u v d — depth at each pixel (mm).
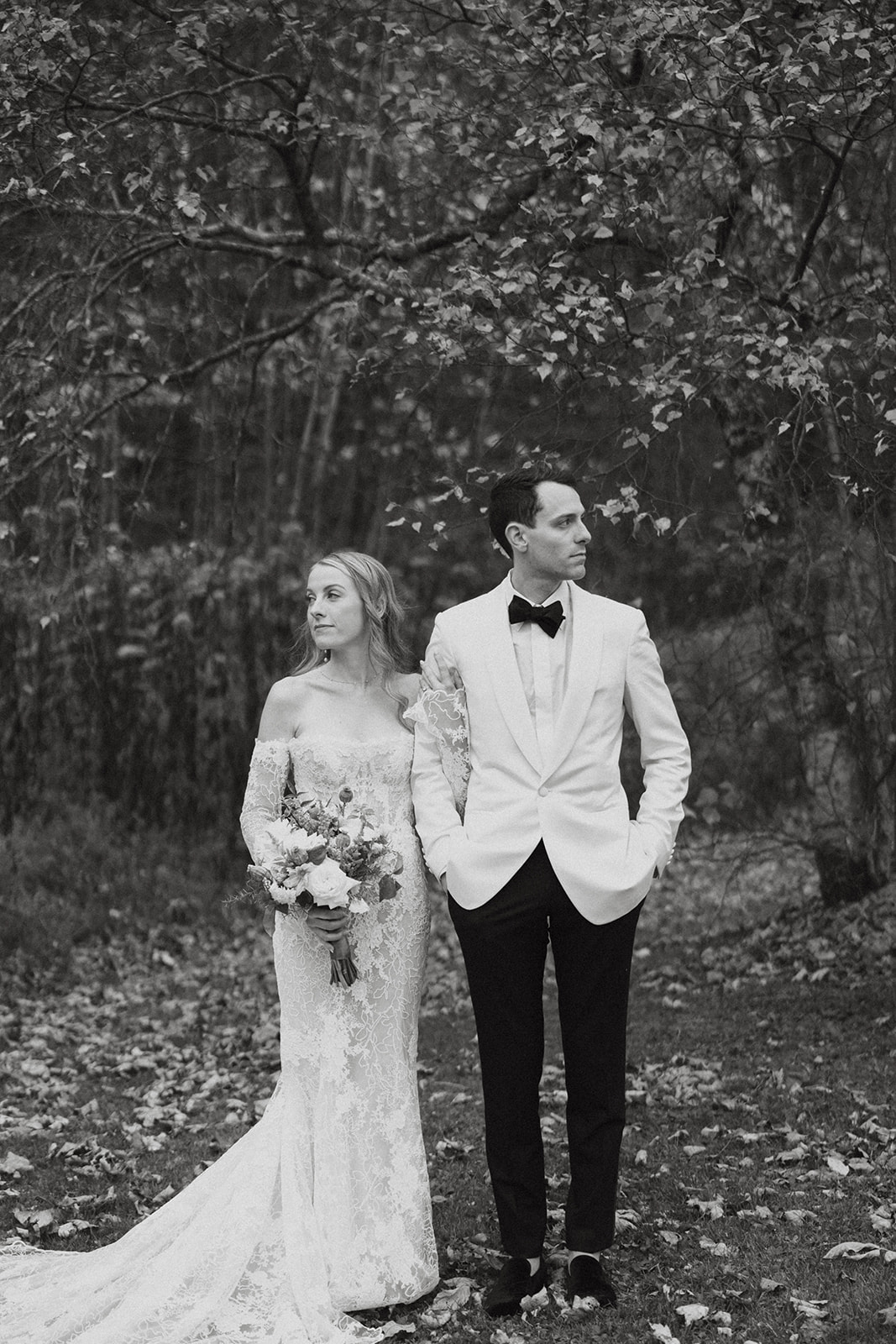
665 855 3416
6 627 11523
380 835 3410
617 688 3459
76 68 6512
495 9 6102
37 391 7223
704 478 8500
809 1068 5617
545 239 6098
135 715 12109
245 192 8320
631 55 6035
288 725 3707
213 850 11836
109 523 11664
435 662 3551
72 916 10195
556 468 3490
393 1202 3449
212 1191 3582
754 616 8469
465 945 3389
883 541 6812
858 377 6477
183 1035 7184
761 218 6836
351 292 7633
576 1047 3373
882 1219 3729
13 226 7309
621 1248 3688
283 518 13781
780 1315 3209
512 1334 3199
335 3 7004
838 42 5484
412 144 7039
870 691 7930
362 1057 3504
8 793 11555
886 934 7930
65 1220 4125
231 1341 3127
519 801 3365
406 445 12344
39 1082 6164
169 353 9109
